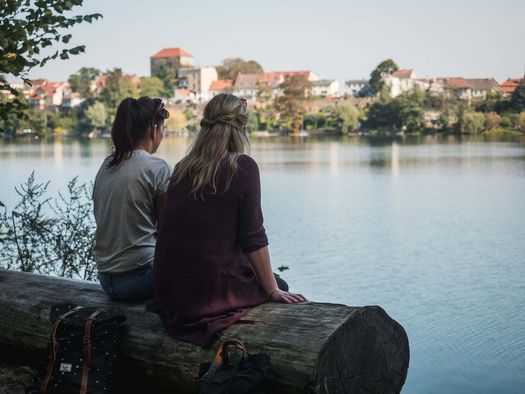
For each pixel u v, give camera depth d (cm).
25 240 635
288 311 322
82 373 330
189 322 329
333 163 6319
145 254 363
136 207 359
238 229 332
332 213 2767
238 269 333
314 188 4047
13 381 392
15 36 536
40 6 550
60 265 646
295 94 14500
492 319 1048
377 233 2159
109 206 364
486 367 809
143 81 16125
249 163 332
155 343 338
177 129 14012
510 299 1202
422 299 1226
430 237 2067
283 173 5250
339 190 3903
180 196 331
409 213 2759
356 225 2367
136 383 352
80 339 334
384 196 3519
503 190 3741
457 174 4888
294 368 296
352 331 309
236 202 327
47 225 681
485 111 12612
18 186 2697
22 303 406
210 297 327
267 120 14675
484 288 1302
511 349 873
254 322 318
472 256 1716
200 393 292
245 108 339
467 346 897
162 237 334
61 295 403
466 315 1082
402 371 334
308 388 293
